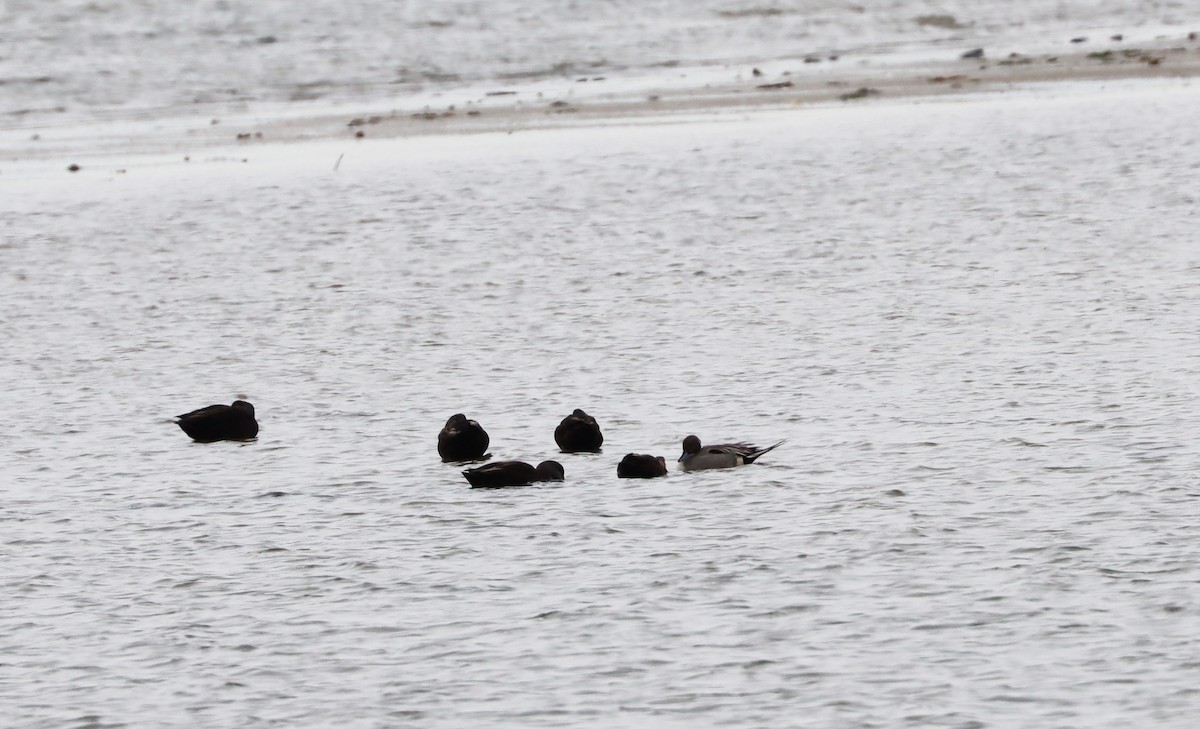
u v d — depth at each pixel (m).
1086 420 58.44
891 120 135.75
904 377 66.81
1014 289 82.00
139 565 47.47
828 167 117.50
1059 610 40.03
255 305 88.12
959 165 115.19
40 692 37.88
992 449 55.53
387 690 37.12
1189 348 68.25
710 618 40.69
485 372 72.06
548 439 60.72
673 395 66.25
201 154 136.75
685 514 49.72
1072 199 102.56
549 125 143.88
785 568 44.16
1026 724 33.78
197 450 61.44
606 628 40.31
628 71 177.25
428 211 109.94
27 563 47.97
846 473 53.56
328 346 78.62
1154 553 43.84
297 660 39.25
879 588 42.25
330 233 104.94
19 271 98.62
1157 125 124.25
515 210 109.06
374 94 169.00
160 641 40.97
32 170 132.50
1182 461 52.66
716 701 35.62
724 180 115.00
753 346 74.00
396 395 68.88
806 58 180.75
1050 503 48.97
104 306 89.31
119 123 157.62
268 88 174.62
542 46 190.50
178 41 195.12
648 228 102.38
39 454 61.66
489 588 43.69
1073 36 187.62
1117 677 35.94
